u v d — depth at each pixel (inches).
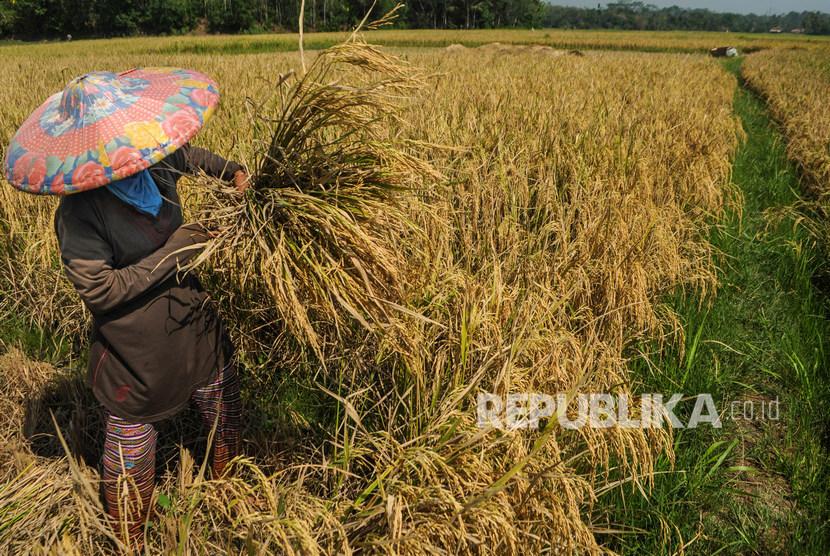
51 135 67.4
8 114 249.6
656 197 193.8
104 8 3430.1
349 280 81.2
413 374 88.7
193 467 96.9
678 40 2226.9
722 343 133.9
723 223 208.8
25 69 636.7
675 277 153.6
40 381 115.0
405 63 86.7
